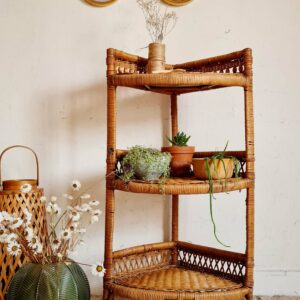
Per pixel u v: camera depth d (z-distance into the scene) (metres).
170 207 1.87
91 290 1.86
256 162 1.85
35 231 1.59
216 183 1.34
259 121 1.85
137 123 1.87
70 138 1.87
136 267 1.78
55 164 1.87
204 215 1.87
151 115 1.87
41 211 1.65
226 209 1.87
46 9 1.87
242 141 1.86
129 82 1.37
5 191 1.59
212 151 1.73
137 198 1.88
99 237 1.88
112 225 1.45
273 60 1.85
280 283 1.85
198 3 1.86
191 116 1.86
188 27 1.86
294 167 1.85
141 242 1.87
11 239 1.31
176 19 1.86
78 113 1.87
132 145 1.86
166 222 1.87
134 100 1.87
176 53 1.86
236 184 1.38
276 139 1.85
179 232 1.87
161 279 1.51
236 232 1.86
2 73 1.87
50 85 1.87
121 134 1.87
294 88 1.85
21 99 1.87
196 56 1.86
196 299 1.33
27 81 1.87
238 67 1.59
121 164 1.48
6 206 1.58
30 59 1.87
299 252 1.86
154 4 1.86
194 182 1.34
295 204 1.85
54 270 1.33
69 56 1.87
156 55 1.52
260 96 1.85
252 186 1.44
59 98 1.87
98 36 1.86
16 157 1.87
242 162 1.53
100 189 1.87
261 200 1.86
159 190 1.31
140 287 1.38
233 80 1.39
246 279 1.44
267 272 1.85
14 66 1.87
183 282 1.46
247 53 1.42
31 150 1.76
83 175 1.87
